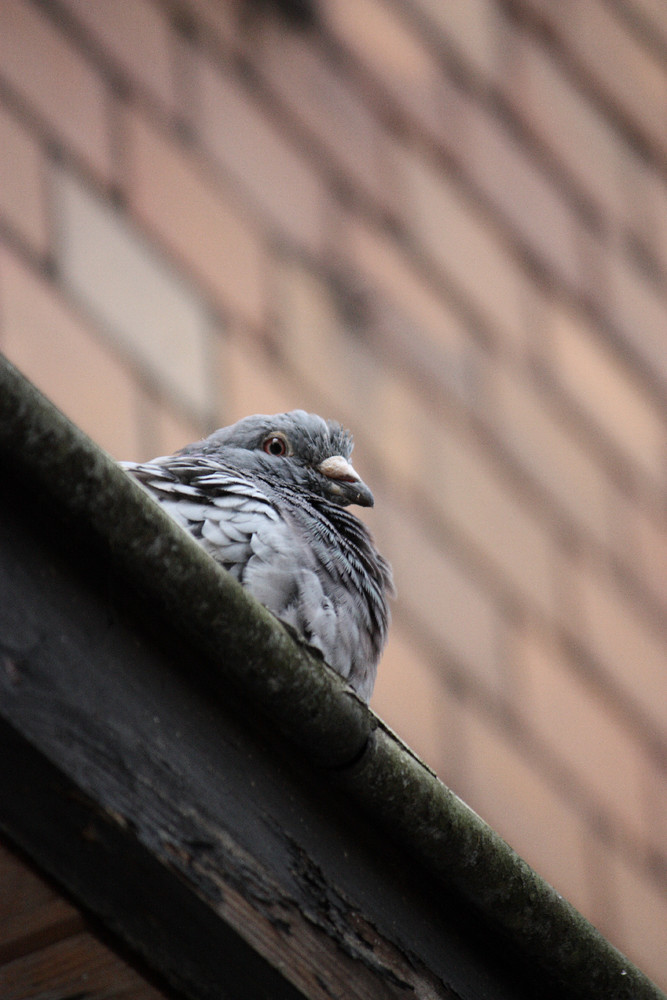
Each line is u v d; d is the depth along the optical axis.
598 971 5.14
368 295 13.78
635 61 17.95
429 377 14.04
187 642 4.37
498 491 14.10
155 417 11.42
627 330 16.25
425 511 13.41
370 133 14.59
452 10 16.19
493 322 14.95
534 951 5.04
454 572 13.37
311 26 14.45
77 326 11.23
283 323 12.91
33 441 4.03
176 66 13.01
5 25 11.86
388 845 4.82
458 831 4.77
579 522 14.67
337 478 9.27
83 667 4.14
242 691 4.44
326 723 4.50
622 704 13.86
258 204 13.15
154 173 12.36
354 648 7.48
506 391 14.65
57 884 4.11
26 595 4.09
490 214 15.51
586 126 17.11
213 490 7.48
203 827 4.26
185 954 4.29
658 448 15.70
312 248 13.51
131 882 4.16
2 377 3.98
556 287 15.89
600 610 14.33
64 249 11.45
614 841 13.09
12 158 11.41
